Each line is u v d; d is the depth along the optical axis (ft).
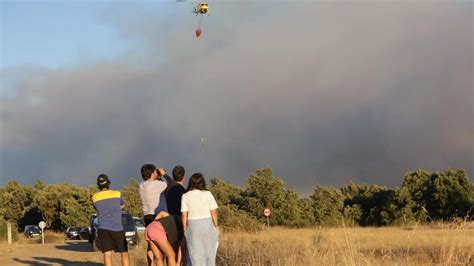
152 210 32.12
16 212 273.54
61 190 248.73
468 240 39.86
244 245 50.37
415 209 185.47
